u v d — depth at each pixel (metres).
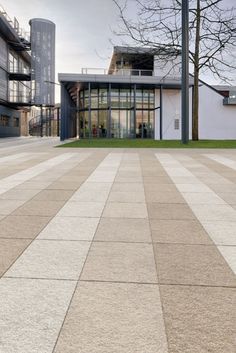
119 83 38.47
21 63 61.56
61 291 3.27
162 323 2.73
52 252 4.29
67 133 42.47
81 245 4.54
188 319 2.79
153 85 39.69
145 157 15.82
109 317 2.82
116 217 5.92
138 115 41.22
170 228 5.31
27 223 5.55
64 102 38.84
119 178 9.98
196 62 26.36
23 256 4.16
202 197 7.51
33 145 26.66
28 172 11.12
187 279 3.54
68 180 9.62
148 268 3.81
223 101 42.81
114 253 4.26
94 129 40.97
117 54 39.62
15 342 2.50
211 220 5.77
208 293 3.24
